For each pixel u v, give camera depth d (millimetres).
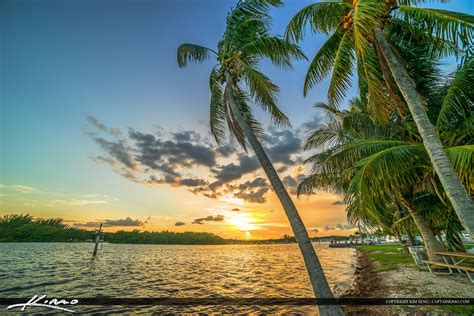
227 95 7250
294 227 5188
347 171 8016
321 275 4707
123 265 24562
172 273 18500
